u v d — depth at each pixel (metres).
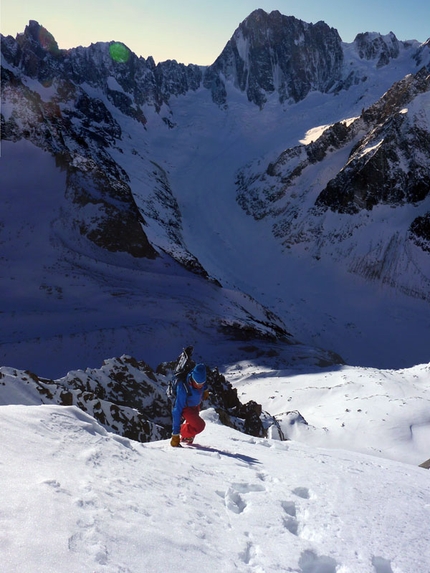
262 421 20.05
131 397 14.38
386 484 5.56
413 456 24.47
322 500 4.45
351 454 8.56
